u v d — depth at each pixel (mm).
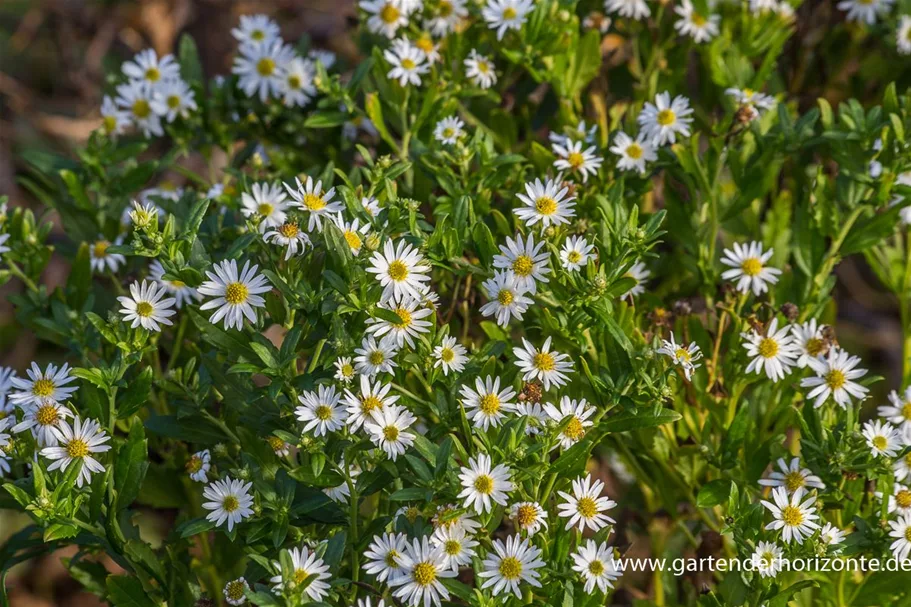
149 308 876
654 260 1006
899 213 959
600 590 861
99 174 1000
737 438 912
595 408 894
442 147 948
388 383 861
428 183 960
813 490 875
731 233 996
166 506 956
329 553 846
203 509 958
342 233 848
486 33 1002
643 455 954
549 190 891
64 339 960
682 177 966
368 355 859
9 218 975
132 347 880
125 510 896
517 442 852
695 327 946
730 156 959
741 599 884
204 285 857
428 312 867
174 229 890
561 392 900
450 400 877
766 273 935
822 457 885
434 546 842
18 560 911
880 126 942
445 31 993
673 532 1004
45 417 865
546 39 976
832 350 907
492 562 842
